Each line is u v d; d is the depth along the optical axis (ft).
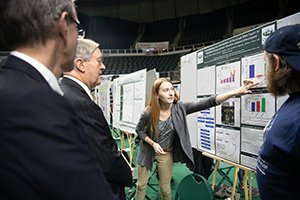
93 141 3.43
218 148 6.45
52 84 1.76
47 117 1.39
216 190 8.88
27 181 1.31
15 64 1.65
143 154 7.42
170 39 55.98
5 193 1.35
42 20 1.70
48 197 1.33
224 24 50.03
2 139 1.34
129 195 9.57
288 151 2.38
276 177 2.59
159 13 55.67
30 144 1.32
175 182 11.75
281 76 2.67
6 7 1.66
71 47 1.95
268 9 45.03
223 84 6.17
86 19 57.06
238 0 47.01
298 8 41.11
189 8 52.54
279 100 4.35
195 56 7.73
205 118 7.13
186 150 6.79
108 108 18.15
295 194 2.47
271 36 2.82
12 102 1.39
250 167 5.20
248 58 5.18
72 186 1.36
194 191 5.42
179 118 6.88
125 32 59.72
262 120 4.82
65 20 1.84
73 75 3.89
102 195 1.48
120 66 47.19
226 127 6.07
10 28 1.68
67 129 1.44
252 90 5.09
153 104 7.08
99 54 4.29
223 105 6.19
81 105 3.45
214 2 49.34
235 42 5.65
